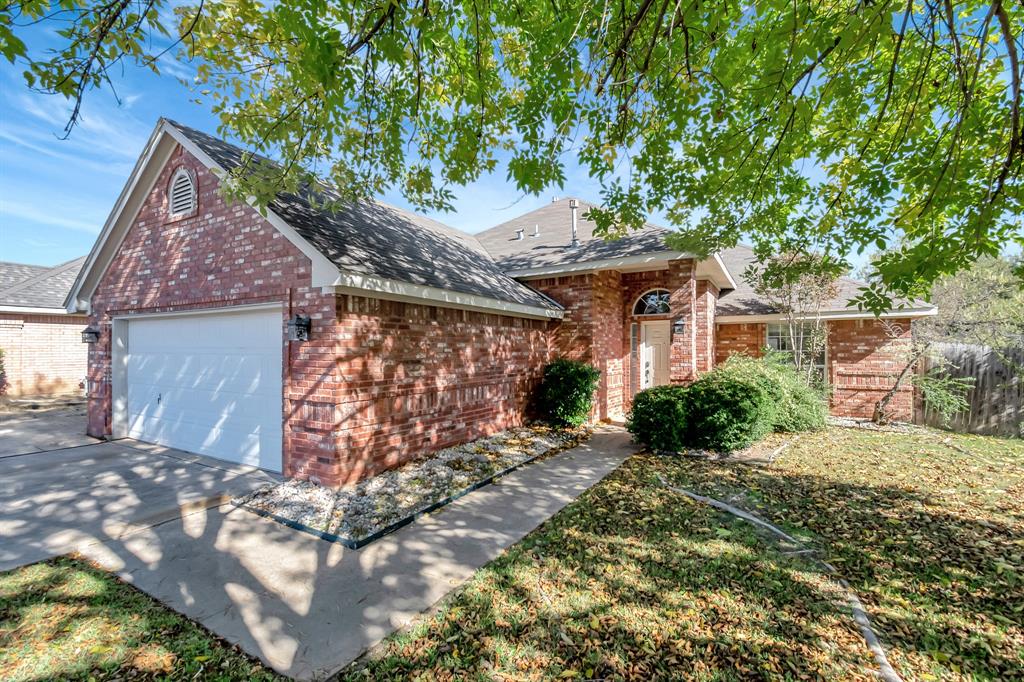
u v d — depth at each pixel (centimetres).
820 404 1063
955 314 1423
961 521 517
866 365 1202
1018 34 455
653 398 855
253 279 688
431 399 764
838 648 308
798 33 355
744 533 488
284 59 423
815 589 380
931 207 470
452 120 555
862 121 575
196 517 536
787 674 283
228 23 395
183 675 286
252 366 714
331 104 380
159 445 866
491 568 418
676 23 347
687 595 371
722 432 822
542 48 452
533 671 289
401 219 1066
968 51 452
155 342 884
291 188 501
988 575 401
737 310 1336
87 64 339
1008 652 305
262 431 698
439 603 365
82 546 461
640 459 796
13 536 481
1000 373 1025
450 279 806
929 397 1073
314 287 614
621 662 295
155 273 844
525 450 830
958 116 410
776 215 671
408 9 350
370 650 310
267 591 383
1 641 316
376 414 660
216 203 736
